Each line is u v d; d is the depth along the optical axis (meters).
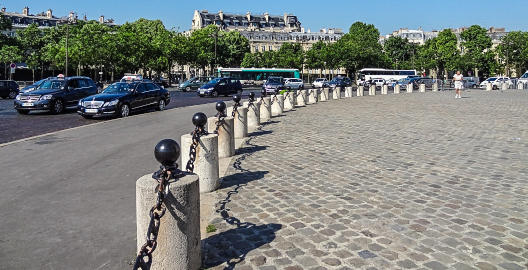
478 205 5.41
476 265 3.74
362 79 71.88
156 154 3.41
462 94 37.06
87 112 16.33
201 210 5.28
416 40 134.75
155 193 3.32
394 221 4.85
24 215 5.21
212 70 74.56
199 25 123.69
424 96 33.97
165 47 57.66
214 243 4.26
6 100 29.30
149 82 19.64
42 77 69.00
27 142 10.61
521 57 74.50
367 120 15.79
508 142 10.41
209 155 6.08
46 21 105.31
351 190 6.14
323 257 3.93
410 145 10.07
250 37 121.12
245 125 11.40
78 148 9.76
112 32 60.03
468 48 79.62
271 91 39.59
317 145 10.11
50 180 6.87
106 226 4.85
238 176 7.02
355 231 4.55
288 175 7.08
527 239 4.31
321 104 24.86
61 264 3.90
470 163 7.97
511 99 28.55
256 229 4.63
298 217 5.00
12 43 62.28
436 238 4.35
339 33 134.12
